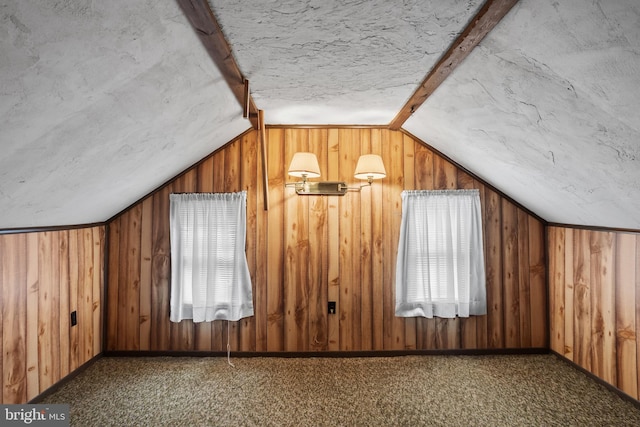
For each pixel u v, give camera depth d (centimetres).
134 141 200
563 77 141
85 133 163
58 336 253
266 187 291
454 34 154
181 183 309
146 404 234
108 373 278
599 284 260
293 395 245
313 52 173
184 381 265
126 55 130
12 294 213
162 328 310
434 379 268
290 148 315
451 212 310
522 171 246
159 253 312
